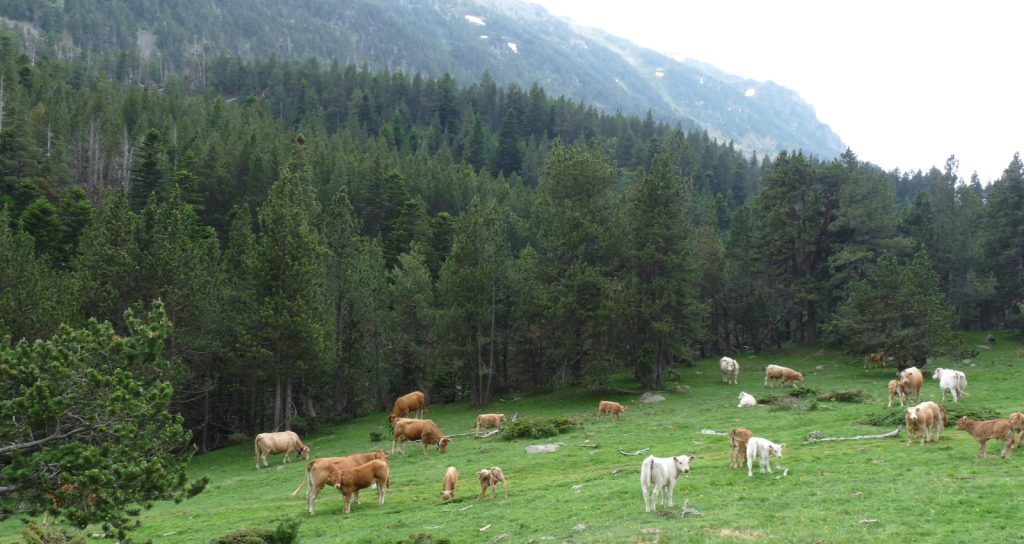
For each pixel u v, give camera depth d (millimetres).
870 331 55500
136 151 104688
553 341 57969
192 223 70938
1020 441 24234
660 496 21609
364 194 98750
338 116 184000
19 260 45250
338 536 20531
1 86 106062
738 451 24969
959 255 77125
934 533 15750
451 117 187875
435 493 26500
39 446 18250
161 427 19641
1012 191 75438
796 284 70688
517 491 25094
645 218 55531
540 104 182875
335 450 42656
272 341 48625
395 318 65250
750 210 92250
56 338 19188
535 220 67312
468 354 56938
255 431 59344
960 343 55000
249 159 97500
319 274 53312
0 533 25344
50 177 90438
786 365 63344
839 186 73000
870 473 22328
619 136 166500
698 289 69062
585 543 16922
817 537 16016
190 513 27109
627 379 60656
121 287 46406
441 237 82000
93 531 24469
